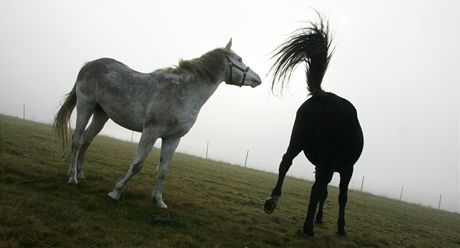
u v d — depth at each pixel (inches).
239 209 365.1
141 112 281.0
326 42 291.3
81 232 201.8
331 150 265.9
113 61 309.1
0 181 272.4
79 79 309.0
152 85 282.4
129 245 197.3
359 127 281.1
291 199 546.3
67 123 320.2
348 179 303.3
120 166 500.7
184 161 839.1
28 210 216.2
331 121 264.4
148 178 446.0
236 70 306.3
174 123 278.1
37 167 343.3
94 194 286.4
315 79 282.2
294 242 271.9
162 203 292.0
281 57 296.2
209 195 417.4
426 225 562.9
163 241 214.1
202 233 249.0
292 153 278.5
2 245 168.7
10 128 705.0
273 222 337.7
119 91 284.4
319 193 275.3
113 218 239.3
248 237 265.3
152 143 275.6
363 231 379.9
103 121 325.4
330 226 367.2
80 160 331.3
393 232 419.2
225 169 864.3
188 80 285.6
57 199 251.4
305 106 279.3
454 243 441.4
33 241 180.1
